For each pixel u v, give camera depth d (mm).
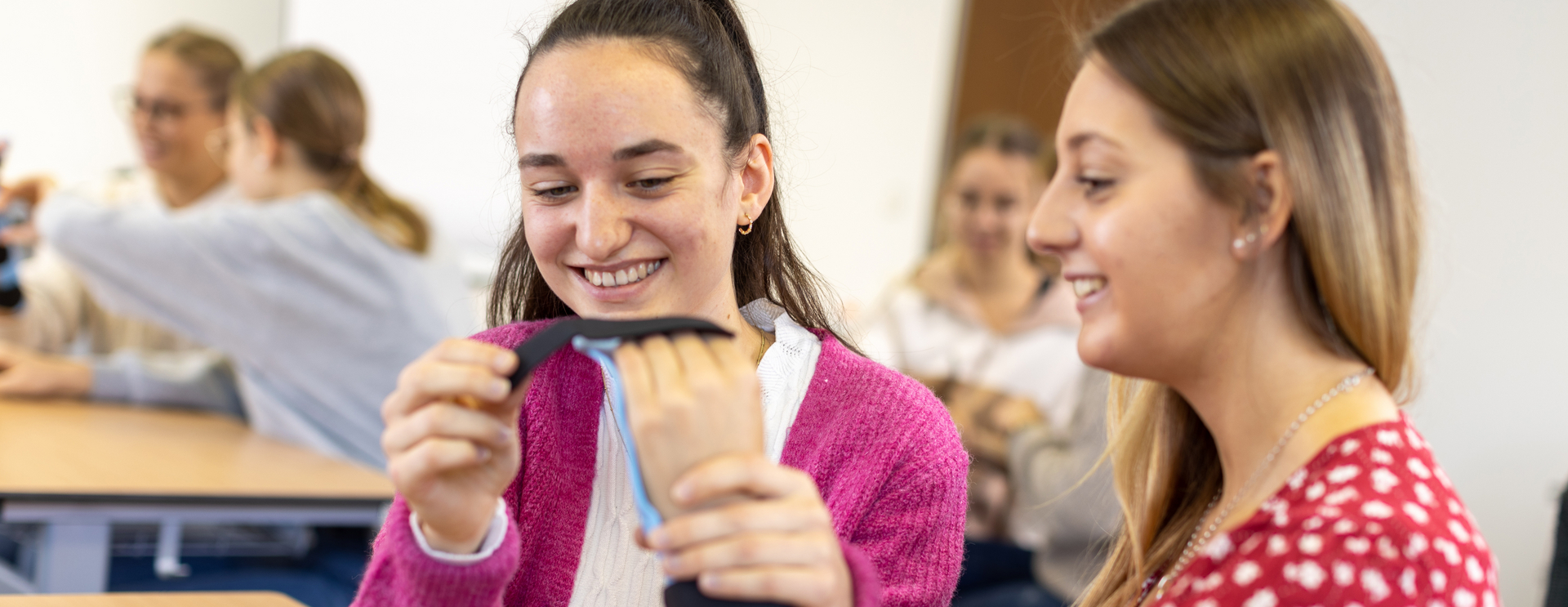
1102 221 637
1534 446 1994
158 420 2051
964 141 2703
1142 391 812
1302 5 647
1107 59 651
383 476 1788
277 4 3141
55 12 2967
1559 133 1964
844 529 788
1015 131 2660
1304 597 572
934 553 796
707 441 549
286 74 2070
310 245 2021
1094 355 665
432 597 660
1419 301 927
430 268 2172
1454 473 2004
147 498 1481
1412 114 1930
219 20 3115
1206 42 630
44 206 1999
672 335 597
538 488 823
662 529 540
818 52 3422
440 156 3125
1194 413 781
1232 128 616
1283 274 646
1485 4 1967
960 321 2646
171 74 2281
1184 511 783
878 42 3506
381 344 2094
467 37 3121
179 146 2314
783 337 866
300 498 1593
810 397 833
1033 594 2047
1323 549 576
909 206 3615
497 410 635
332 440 2084
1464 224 1949
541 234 749
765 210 914
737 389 562
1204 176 619
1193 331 646
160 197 2414
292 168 2098
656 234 735
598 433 825
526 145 737
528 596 816
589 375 834
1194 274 630
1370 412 632
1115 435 866
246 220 1989
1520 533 1999
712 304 812
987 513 2367
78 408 2070
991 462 2393
